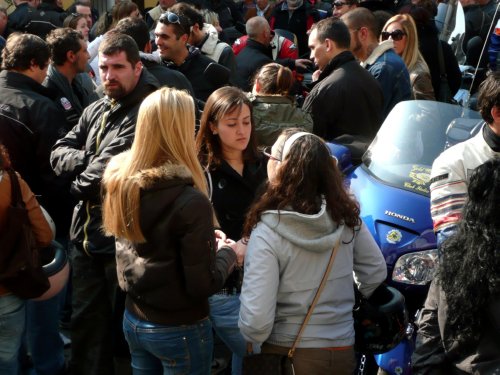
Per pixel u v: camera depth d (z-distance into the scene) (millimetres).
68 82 5664
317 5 12430
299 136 3260
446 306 2924
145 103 3357
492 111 3654
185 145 3369
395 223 4285
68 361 5242
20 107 4938
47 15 8914
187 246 3258
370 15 6699
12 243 3723
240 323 3197
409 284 4141
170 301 3363
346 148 4875
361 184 4688
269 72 5141
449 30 9125
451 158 3773
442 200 3723
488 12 9203
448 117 4965
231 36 10461
